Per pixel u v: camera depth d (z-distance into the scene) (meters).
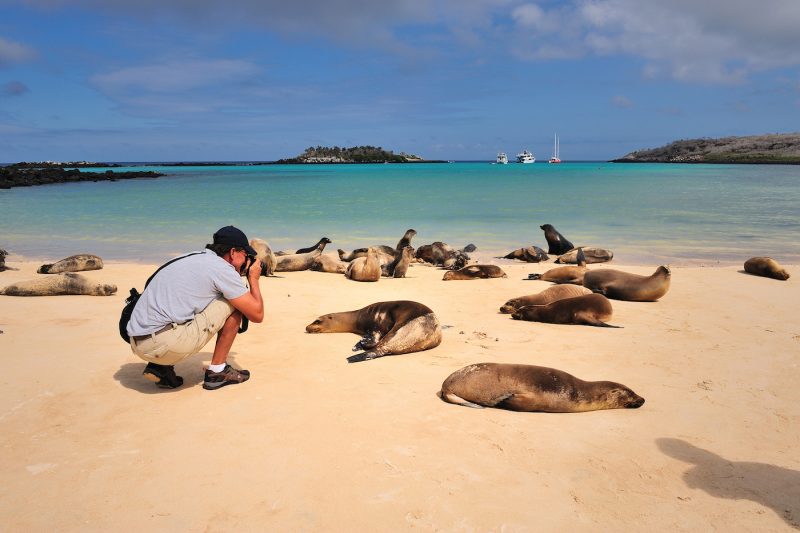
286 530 2.66
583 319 7.17
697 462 3.50
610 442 3.78
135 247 14.85
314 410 4.14
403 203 27.62
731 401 4.56
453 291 9.74
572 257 13.36
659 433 3.95
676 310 8.05
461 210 24.28
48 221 20.39
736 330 6.84
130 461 3.30
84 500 2.88
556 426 4.05
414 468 3.29
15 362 5.13
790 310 7.98
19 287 8.59
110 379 4.73
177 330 4.27
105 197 31.91
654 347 6.10
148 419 3.91
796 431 3.99
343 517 2.77
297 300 8.60
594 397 4.36
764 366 5.45
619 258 13.49
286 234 17.75
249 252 4.77
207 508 2.82
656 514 2.90
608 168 100.50
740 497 3.09
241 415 4.01
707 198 29.48
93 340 5.94
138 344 4.31
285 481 3.10
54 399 4.26
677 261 12.99
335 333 6.61
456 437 3.76
